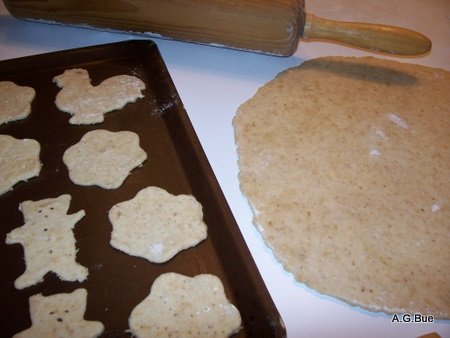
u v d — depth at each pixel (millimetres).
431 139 379
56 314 277
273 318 262
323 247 301
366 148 367
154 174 354
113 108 396
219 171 350
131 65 436
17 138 372
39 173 351
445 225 321
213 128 383
